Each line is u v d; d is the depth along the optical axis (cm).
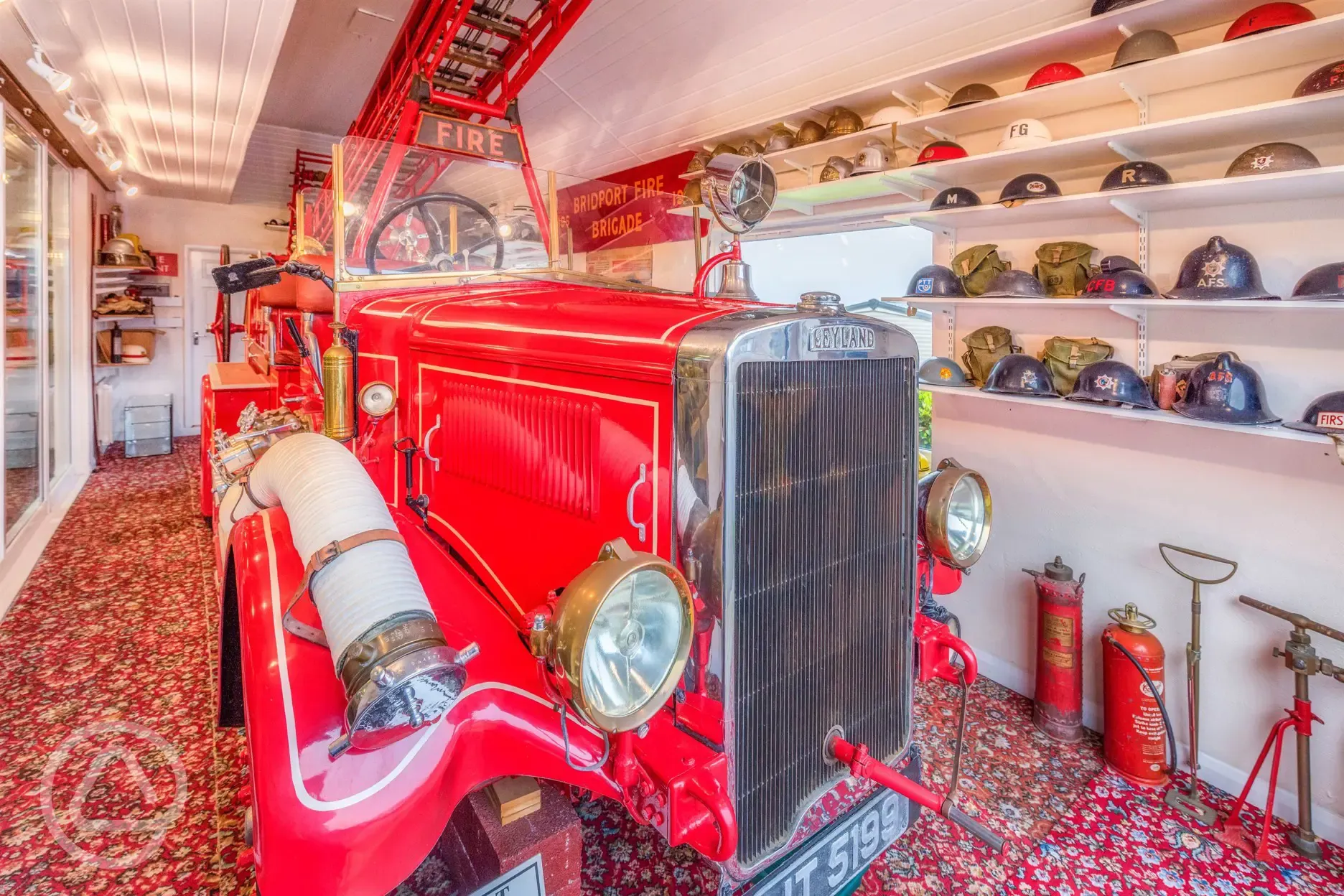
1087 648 259
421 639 96
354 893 96
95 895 164
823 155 341
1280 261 207
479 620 131
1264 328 211
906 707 152
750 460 111
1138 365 239
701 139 430
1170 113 229
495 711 112
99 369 747
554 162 552
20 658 277
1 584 339
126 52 324
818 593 127
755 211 164
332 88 507
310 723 100
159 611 322
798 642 123
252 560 128
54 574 365
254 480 152
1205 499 226
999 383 249
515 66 390
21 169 424
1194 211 224
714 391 106
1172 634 236
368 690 91
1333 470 200
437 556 151
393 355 199
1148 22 215
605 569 96
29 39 308
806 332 116
